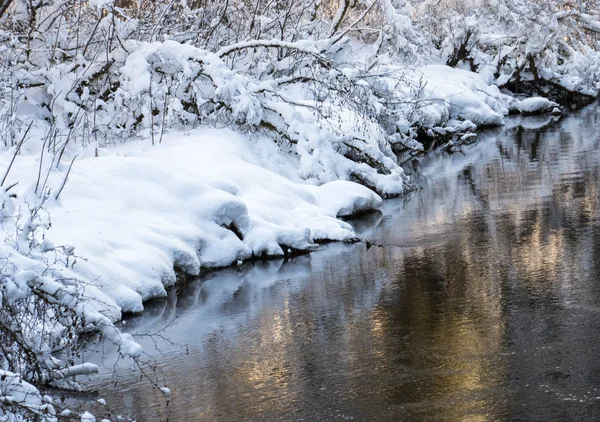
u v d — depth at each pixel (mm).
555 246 12852
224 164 16219
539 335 9070
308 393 8094
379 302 10852
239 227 13984
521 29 37531
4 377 7031
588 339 8828
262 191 15531
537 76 37531
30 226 9453
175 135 18094
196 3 23359
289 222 14766
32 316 8203
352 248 14117
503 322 9602
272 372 8742
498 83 36875
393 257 13195
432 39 37219
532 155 22781
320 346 9406
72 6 20266
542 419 7094
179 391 8438
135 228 12453
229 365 9055
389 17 29422
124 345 8148
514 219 15047
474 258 12602
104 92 19625
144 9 22734
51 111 18172
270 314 10789
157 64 19359
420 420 7293
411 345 9141
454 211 16297
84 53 19844
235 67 21859
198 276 12836
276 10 25188
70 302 8062
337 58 23453
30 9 19984
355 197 16719
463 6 38375
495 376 8078
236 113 18594
